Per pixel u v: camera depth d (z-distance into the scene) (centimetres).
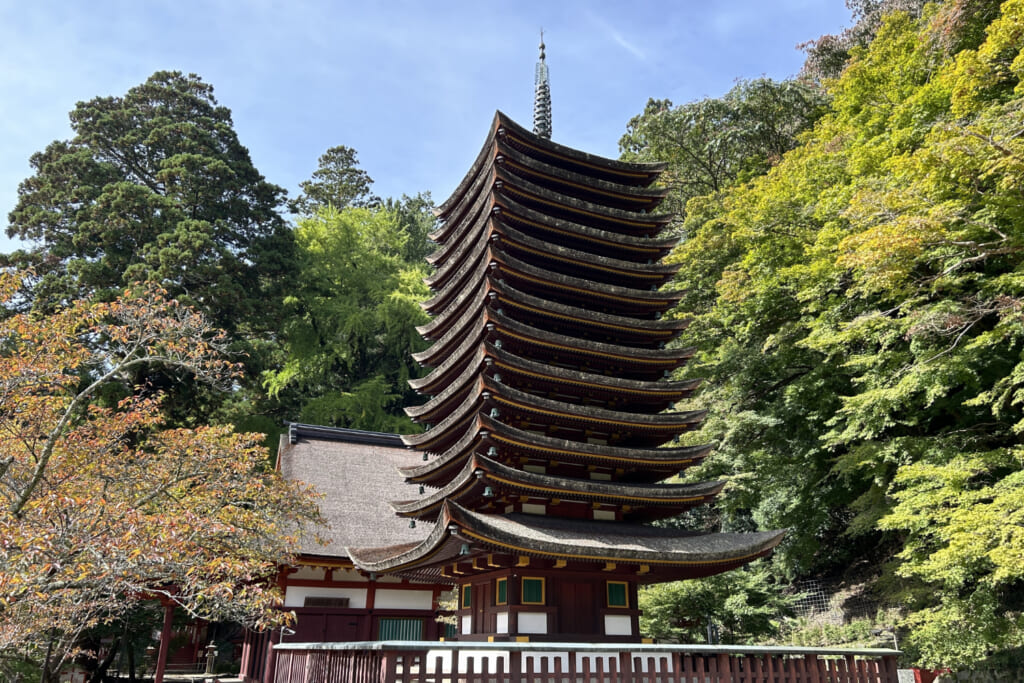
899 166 2284
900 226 2094
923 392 2578
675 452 2225
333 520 2877
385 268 6431
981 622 1978
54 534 1302
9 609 1339
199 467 1934
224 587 1384
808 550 3066
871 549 3462
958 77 2298
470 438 2000
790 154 3697
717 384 3488
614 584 2020
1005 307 1988
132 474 1906
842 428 2931
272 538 1983
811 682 1603
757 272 3131
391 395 5634
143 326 1952
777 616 3123
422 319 5947
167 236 4694
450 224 2952
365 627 2705
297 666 1833
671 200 5306
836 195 2978
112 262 4766
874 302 2736
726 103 4856
